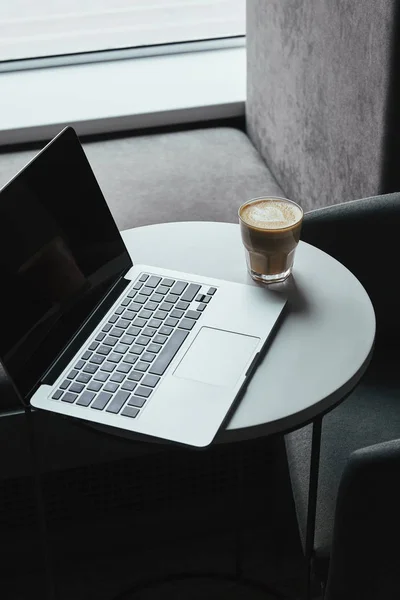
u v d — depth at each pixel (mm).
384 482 1044
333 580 1141
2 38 2639
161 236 1342
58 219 1168
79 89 2541
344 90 1648
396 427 1299
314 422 1087
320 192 1865
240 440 1010
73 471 1640
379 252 1454
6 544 1678
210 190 2061
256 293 1196
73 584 1628
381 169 1561
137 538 1712
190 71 2629
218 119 2445
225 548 1690
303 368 1081
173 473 1691
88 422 1022
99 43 2701
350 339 1125
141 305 1185
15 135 2332
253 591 1589
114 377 1072
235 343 1108
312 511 1168
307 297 1199
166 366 1081
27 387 1056
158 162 2207
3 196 1089
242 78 2568
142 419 1009
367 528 1080
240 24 2748
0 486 1621
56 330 1118
